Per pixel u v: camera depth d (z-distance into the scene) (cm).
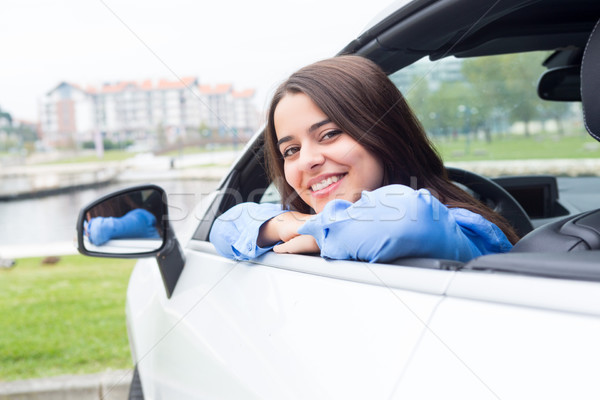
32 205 1839
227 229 129
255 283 112
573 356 53
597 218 82
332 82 114
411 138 123
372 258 89
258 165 155
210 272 136
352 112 113
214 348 112
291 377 85
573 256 66
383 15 123
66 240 1067
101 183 2225
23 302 552
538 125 351
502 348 59
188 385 120
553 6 145
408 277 78
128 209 148
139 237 149
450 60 176
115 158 3209
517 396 55
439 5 116
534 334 57
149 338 157
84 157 3388
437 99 229
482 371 59
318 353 82
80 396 332
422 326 69
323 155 115
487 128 358
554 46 172
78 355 393
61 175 2617
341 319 82
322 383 78
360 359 74
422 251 88
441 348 65
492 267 69
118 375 345
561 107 256
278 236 118
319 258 100
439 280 73
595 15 151
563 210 216
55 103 3800
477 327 63
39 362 381
